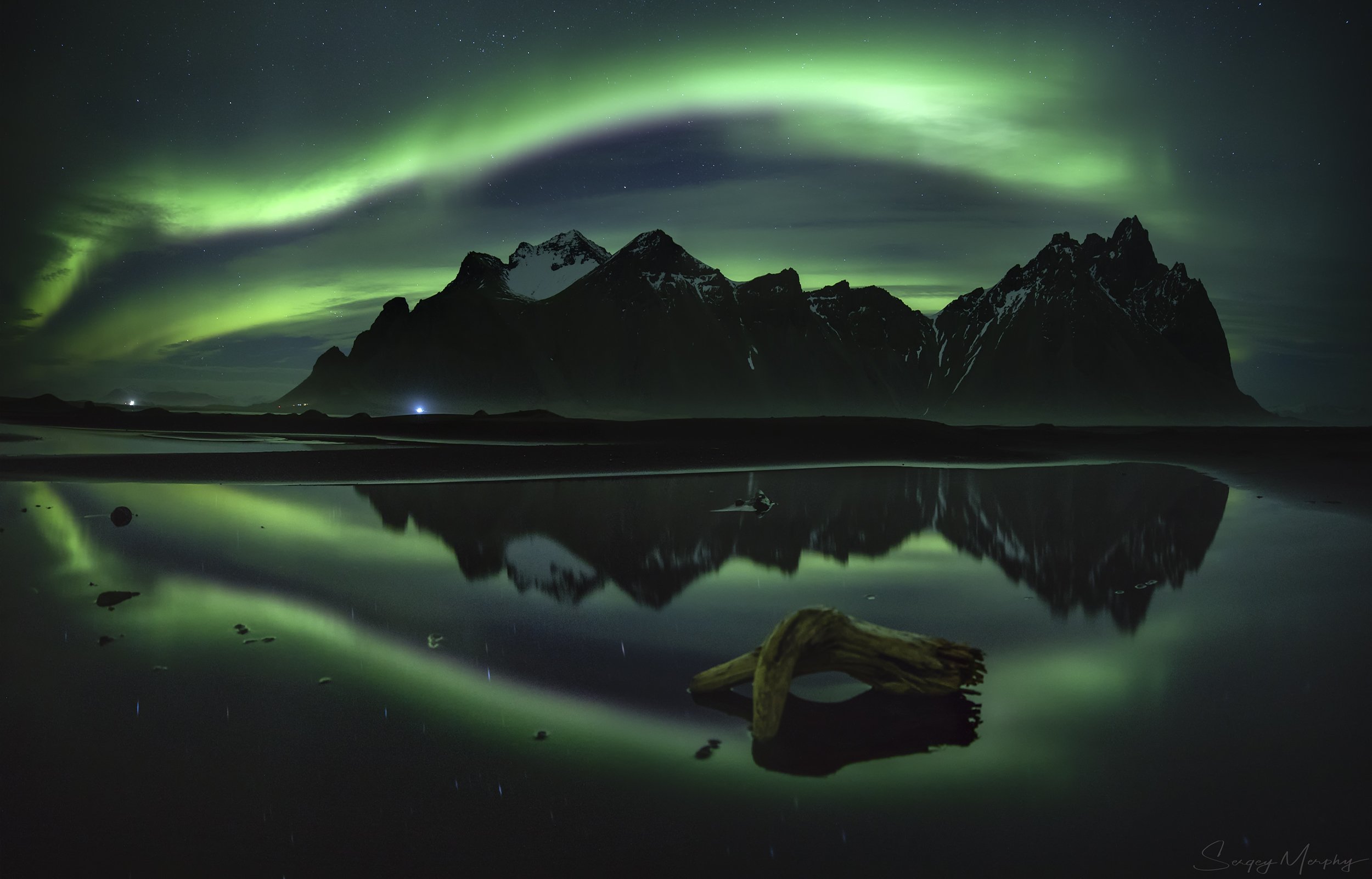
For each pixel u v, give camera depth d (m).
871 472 33.66
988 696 7.79
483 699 7.71
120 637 9.48
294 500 22.44
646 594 12.00
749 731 7.04
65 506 20.03
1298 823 5.33
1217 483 29.45
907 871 4.83
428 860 4.89
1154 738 6.75
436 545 15.77
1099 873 4.79
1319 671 8.40
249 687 7.91
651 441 52.91
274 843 5.07
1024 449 50.03
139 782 5.89
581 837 5.22
